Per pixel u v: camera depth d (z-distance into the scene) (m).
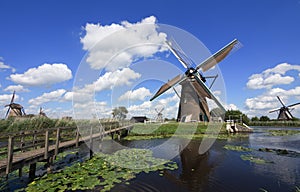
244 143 15.09
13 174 6.81
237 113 35.88
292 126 39.69
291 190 5.77
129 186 5.84
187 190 5.70
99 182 6.01
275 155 10.45
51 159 7.14
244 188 5.89
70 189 5.49
